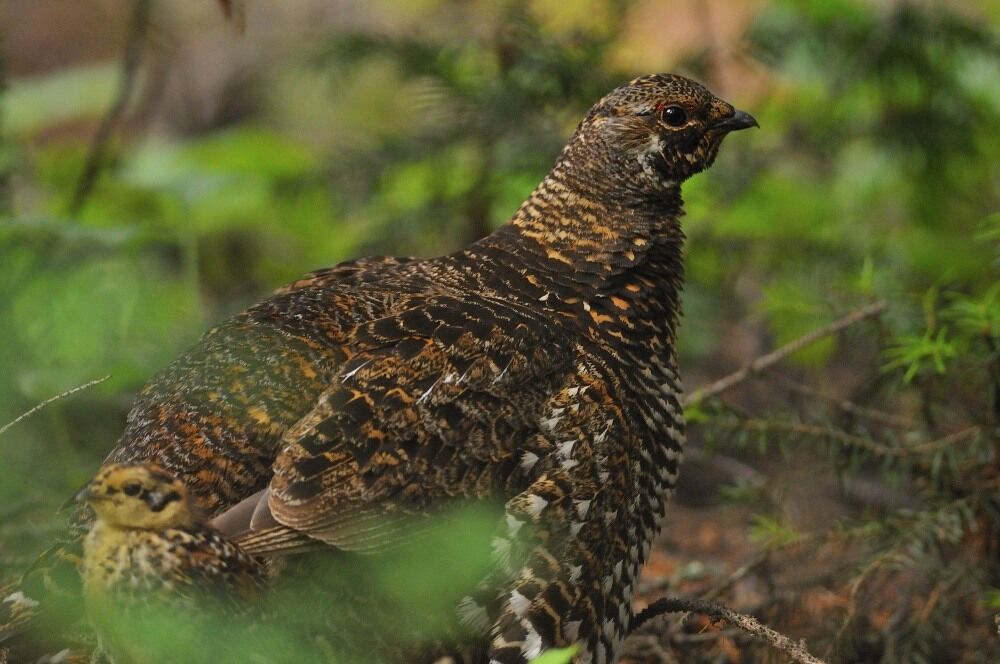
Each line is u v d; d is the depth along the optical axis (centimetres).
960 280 1348
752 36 1434
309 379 774
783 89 1547
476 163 1355
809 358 1330
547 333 820
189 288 1350
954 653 984
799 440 1020
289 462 737
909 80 1462
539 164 1295
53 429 1173
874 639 976
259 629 679
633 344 870
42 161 1708
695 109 941
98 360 1170
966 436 984
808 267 1390
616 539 802
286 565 732
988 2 1658
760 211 1452
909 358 964
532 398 796
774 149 1461
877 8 1479
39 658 728
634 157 927
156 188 1375
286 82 2108
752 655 965
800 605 983
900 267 1247
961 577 965
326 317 806
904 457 997
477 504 766
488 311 813
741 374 1034
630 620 848
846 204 1506
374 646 750
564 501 780
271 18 2150
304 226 1636
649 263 908
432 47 1348
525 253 897
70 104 1902
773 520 997
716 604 837
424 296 834
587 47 1323
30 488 1089
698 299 1405
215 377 770
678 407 873
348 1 2134
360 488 741
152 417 768
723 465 1253
